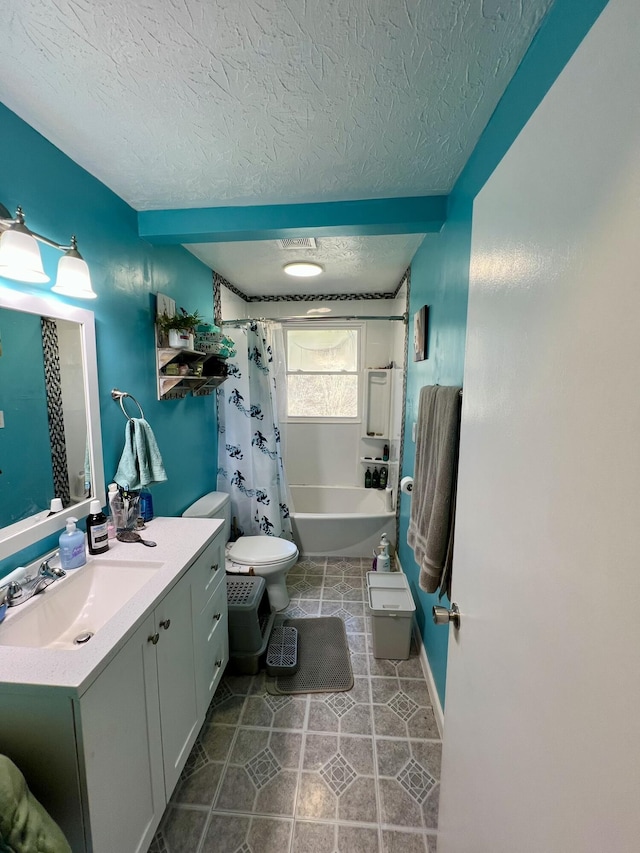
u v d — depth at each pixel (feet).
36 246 3.15
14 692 2.52
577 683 1.47
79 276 3.71
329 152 4.02
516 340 2.08
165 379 5.92
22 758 2.60
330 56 2.79
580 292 1.50
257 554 7.31
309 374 11.94
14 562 3.61
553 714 1.63
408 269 8.34
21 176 3.52
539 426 1.82
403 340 9.06
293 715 5.34
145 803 3.36
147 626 3.36
